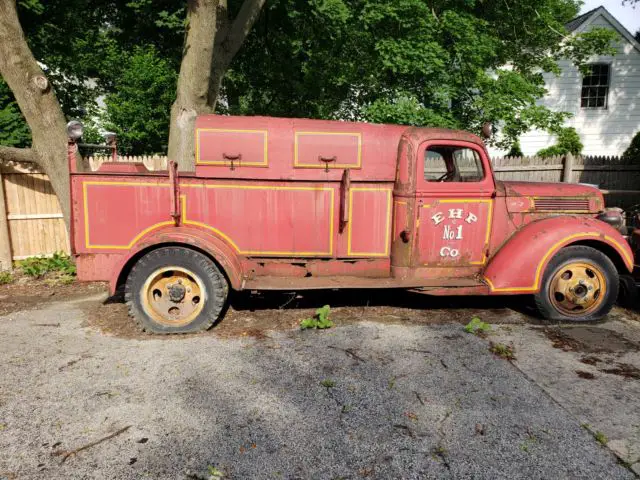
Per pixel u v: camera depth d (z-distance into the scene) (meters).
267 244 4.71
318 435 2.83
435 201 4.75
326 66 12.23
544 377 3.61
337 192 4.69
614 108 16.28
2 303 5.60
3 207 6.90
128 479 2.44
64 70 10.68
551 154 15.55
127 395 3.29
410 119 9.92
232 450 2.68
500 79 11.36
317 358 3.92
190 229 4.52
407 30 10.61
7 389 3.38
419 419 3.01
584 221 4.88
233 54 7.39
